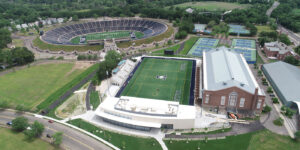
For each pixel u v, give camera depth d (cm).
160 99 13875
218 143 10281
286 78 14600
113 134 11138
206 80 13500
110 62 16988
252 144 10150
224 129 11169
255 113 12250
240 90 11894
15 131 11544
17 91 15525
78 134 11156
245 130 11056
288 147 9938
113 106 12175
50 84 16462
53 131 11369
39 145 10488
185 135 10894
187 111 11612
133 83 15962
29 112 13112
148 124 11119
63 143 10575
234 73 13250
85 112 12925
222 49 16838
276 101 13100
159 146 10200
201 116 12200
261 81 15862
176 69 17988
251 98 11956
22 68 19562
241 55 17100
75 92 15162
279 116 12025
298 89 13288
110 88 15450
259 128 11150
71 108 13350
